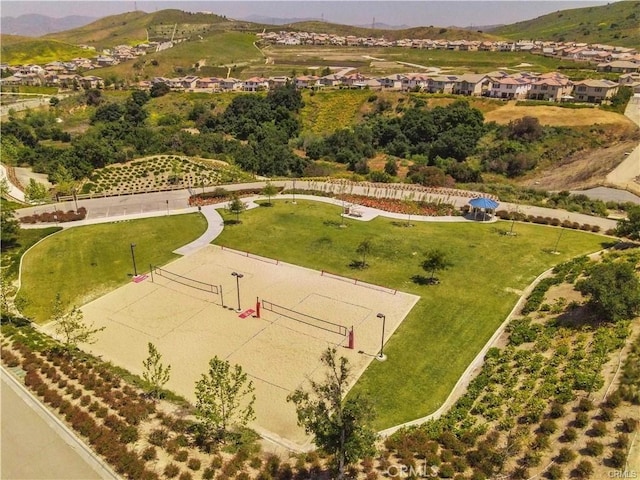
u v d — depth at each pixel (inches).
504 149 4023.1
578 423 971.9
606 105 4643.2
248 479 918.4
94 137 4402.1
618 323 1279.5
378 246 2079.2
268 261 1979.6
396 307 1612.9
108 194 2923.2
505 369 1253.1
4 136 4495.6
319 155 4434.1
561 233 2160.4
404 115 4825.3
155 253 2063.2
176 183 3245.6
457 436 1034.1
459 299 1647.4
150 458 972.6
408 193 2731.3
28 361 1305.4
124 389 1205.1
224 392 1023.0
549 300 1562.5
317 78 6190.9
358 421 862.5
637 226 1955.0
